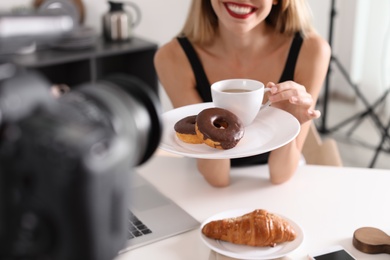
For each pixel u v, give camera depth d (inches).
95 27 143.4
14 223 19.5
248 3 60.0
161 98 152.1
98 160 19.2
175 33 152.9
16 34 20.2
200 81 71.0
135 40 136.1
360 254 44.4
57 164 18.6
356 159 140.6
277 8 69.0
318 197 53.3
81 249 19.6
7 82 19.8
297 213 50.6
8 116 19.4
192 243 46.3
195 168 60.8
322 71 68.3
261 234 44.1
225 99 51.3
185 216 50.1
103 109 23.1
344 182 56.1
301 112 56.4
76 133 19.4
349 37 172.1
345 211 50.6
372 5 160.6
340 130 157.2
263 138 50.6
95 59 133.0
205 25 70.6
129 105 24.8
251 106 51.4
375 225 48.3
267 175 58.8
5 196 19.3
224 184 56.0
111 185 20.0
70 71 133.1
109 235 20.8
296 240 45.4
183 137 50.7
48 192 18.8
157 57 73.0
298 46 68.4
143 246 45.8
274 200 53.2
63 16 21.6
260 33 68.9
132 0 144.1
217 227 45.4
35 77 20.9
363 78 168.7
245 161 65.8
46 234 19.4
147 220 49.3
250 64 70.1
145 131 25.1
